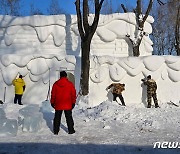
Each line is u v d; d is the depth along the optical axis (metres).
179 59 17.28
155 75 17.09
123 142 7.50
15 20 18.89
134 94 17.03
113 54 18.97
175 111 13.14
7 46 18.81
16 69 17.08
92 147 6.93
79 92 15.55
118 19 19.06
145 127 9.46
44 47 18.78
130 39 18.66
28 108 8.92
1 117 8.37
